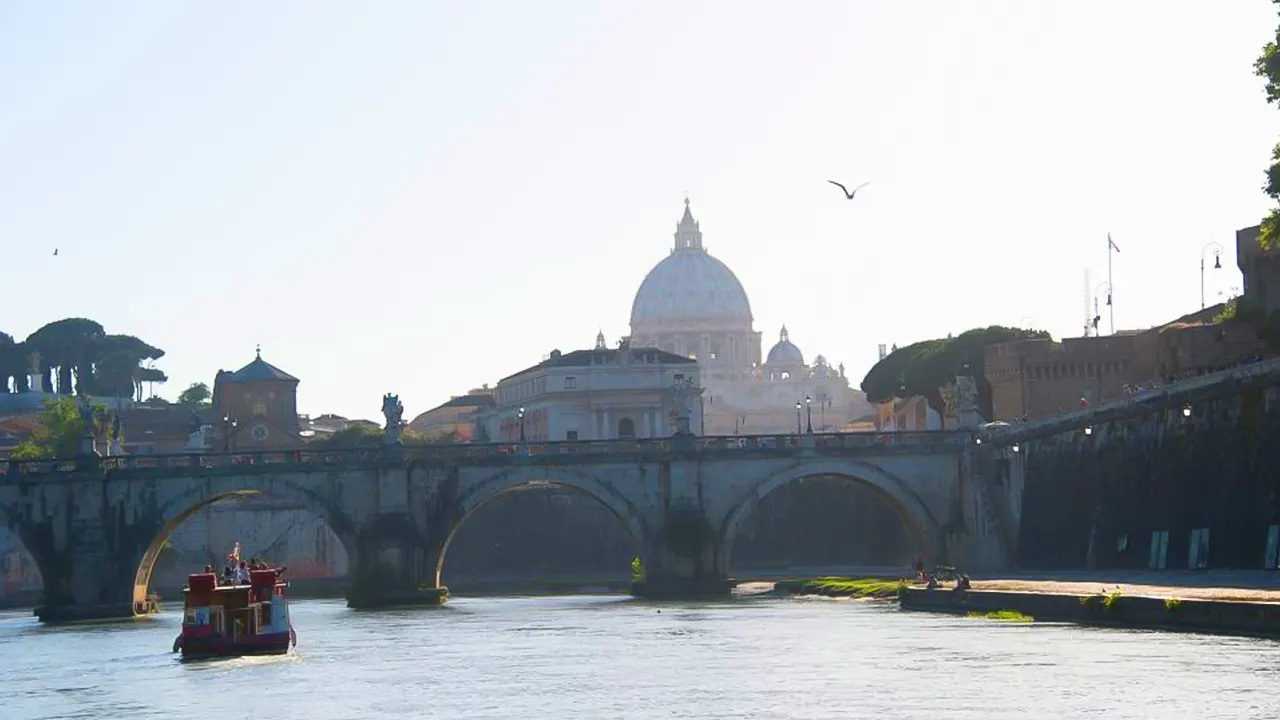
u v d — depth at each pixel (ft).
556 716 286.87
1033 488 589.73
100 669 381.19
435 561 622.95
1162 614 369.50
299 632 474.90
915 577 624.18
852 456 637.30
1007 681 303.48
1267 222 427.33
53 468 613.11
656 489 632.38
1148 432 514.68
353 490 620.49
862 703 288.30
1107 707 271.69
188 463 643.04
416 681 338.54
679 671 342.23
